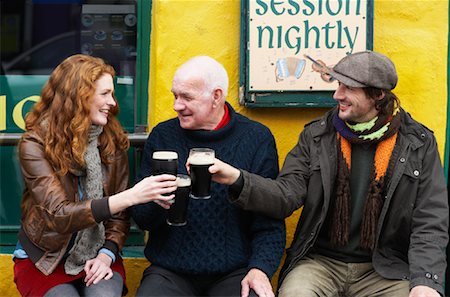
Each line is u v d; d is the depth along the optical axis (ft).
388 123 9.91
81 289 9.83
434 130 11.87
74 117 9.56
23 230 9.87
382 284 9.95
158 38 11.73
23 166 9.64
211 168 9.17
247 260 10.00
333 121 10.23
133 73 12.35
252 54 11.48
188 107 9.86
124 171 10.40
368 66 9.68
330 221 10.25
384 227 10.05
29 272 9.73
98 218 9.16
